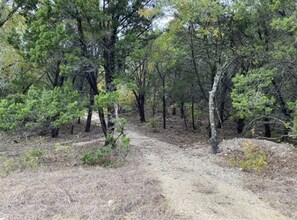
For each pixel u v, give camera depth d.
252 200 8.61
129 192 8.44
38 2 13.27
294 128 12.64
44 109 11.08
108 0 13.57
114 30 13.46
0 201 7.97
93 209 7.43
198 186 9.42
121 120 12.59
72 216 7.16
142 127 27.77
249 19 14.98
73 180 9.55
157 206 7.66
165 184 9.27
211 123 14.44
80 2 11.47
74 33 12.30
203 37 18.88
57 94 11.77
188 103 26.72
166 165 11.96
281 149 13.17
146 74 28.97
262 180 10.36
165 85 26.16
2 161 12.47
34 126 11.66
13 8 15.60
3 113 10.95
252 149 13.32
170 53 20.00
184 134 23.36
